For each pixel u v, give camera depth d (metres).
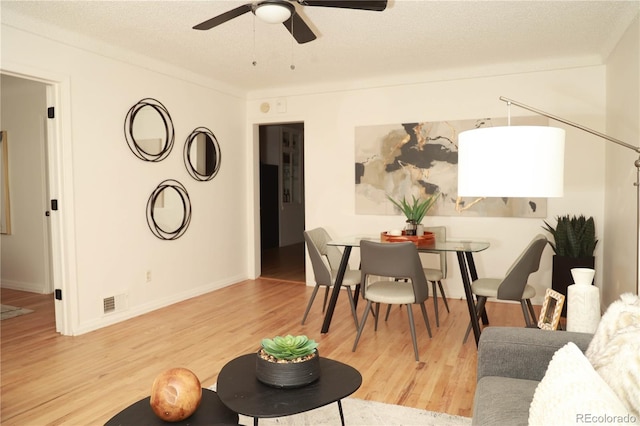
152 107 4.12
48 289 4.85
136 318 3.90
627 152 3.21
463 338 3.34
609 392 0.98
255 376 1.69
